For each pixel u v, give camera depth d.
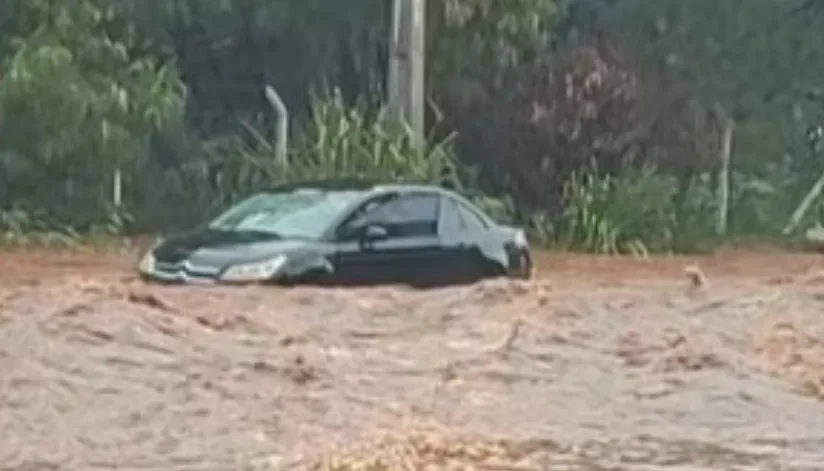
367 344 31.00
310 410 24.88
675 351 30.39
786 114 87.19
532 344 31.14
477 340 31.91
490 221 43.78
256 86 76.88
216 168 70.38
